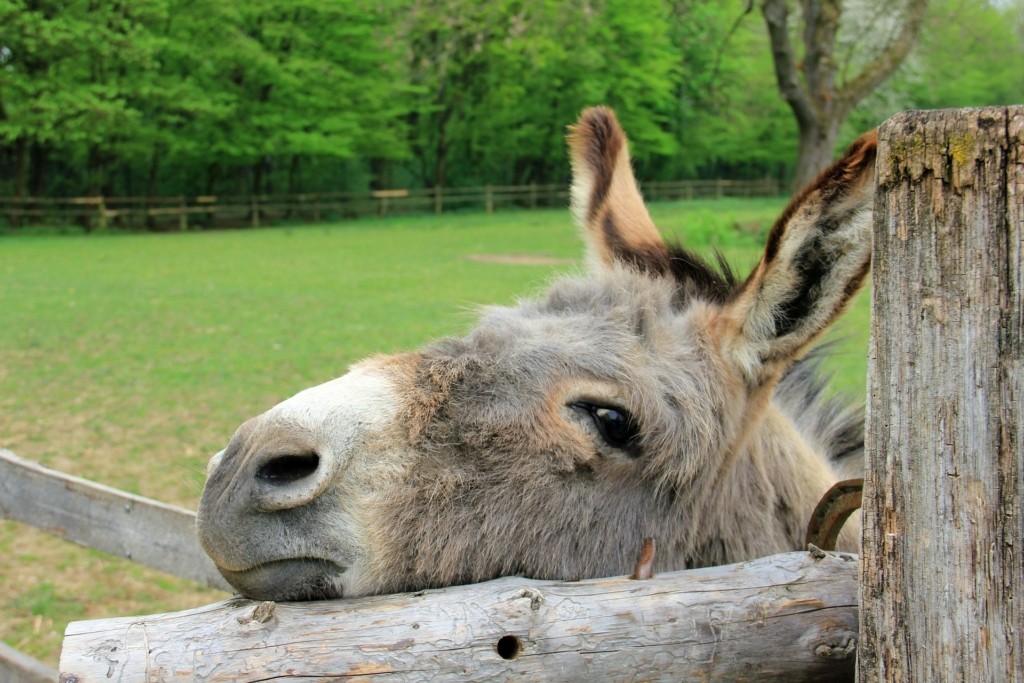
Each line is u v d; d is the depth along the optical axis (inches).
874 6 789.9
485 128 1996.8
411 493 93.7
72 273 850.1
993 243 65.8
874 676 73.2
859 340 400.8
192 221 1619.1
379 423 94.7
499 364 101.1
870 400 72.6
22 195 1470.2
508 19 852.6
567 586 86.9
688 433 101.6
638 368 102.0
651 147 1990.7
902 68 938.1
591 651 82.5
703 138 2228.1
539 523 96.9
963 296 67.2
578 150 141.2
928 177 68.1
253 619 79.5
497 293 698.8
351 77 1648.6
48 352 507.2
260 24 1612.9
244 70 1590.8
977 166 66.0
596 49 1514.5
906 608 70.9
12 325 577.9
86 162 1708.9
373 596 89.5
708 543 107.0
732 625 85.3
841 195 91.9
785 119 2272.4
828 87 781.9
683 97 2095.2
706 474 103.8
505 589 85.6
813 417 135.1
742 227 1031.6
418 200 1847.9
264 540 88.4
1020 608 65.7
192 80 1515.7
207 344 524.4
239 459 90.7
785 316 100.6
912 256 69.3
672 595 86.0
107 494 176.7
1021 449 65.3
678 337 107.3
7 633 226.7
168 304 662.5
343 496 91.7
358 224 1568.7
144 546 169.8
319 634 79.7
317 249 1103.6
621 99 1894.7
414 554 93.2
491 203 1884.8
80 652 76.7
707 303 113.7
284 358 487.2
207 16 1513.3
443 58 883.4
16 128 1318.9
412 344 514.9
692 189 2151.8
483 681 80.4
